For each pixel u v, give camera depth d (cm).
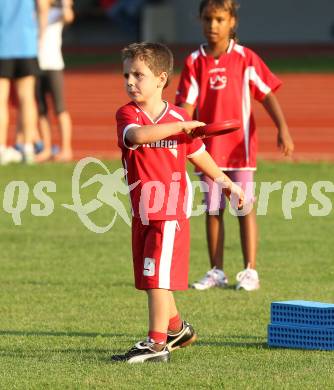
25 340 1739
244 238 2250
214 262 2255
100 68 8844
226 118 2272
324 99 6656
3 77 3884
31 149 3991
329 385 1434
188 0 11038
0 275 2336
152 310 1584
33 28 3862
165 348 1589
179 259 1591
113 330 1823
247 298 2112
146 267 1584
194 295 2147
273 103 2286
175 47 10612
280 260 2488
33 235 2816
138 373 1495
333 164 4031
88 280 2284
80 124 5738
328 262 2469
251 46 10862
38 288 2200
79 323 1880
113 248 2656
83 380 1459
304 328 1658
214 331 1811
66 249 2638
